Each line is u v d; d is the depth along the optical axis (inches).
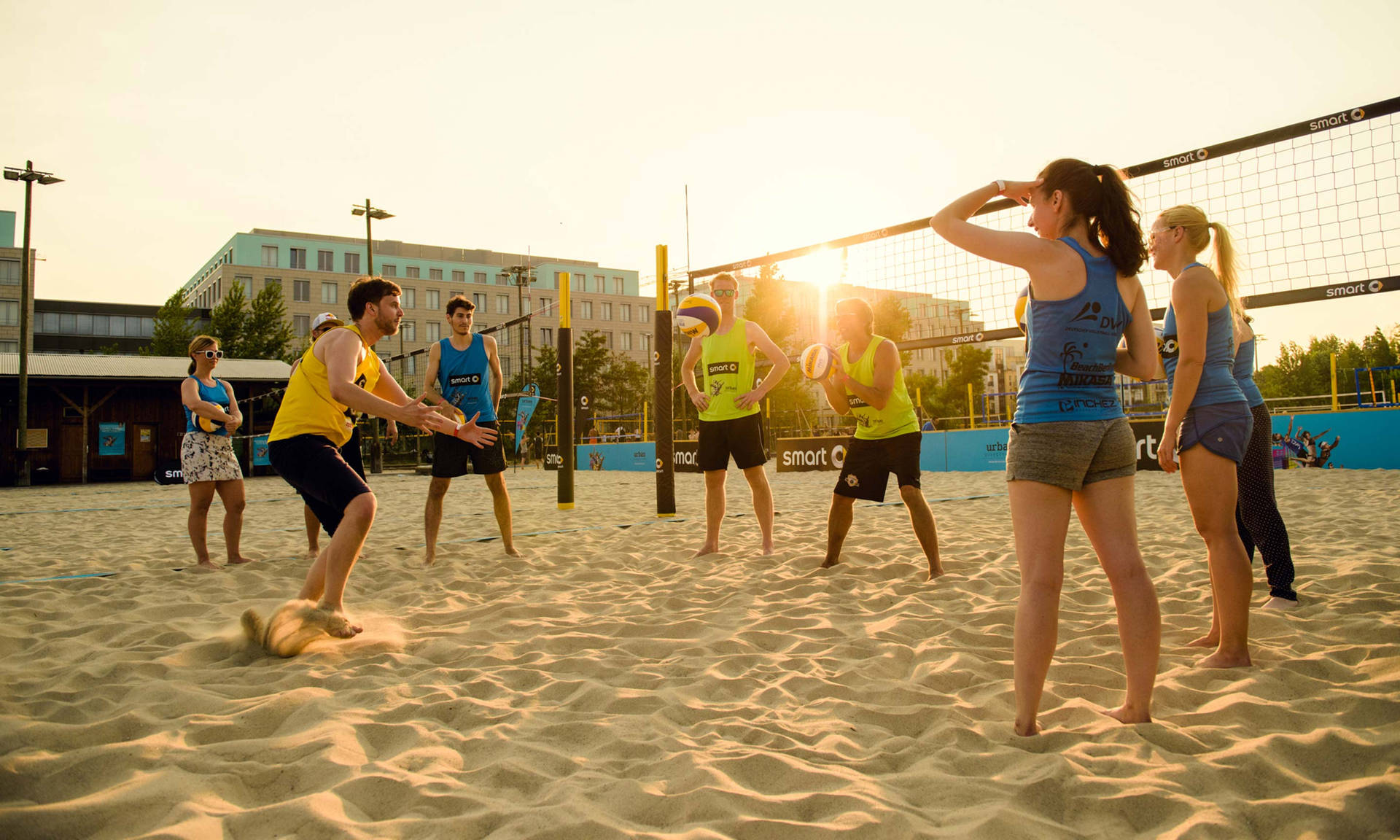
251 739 74.7
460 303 189.8
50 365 829.8
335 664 99.8
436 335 2404.0
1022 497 74.8
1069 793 60.0
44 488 717.9
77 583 160.4
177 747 69.7
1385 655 90.9
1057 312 73.5
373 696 85.5
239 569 176.9
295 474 116.6
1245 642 91.7
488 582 159.0
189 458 181.9
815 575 155.2
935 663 97.0
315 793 60.2
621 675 95.3
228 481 185.9
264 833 55.1
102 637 115.2
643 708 82.4
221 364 890.1
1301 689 82.7
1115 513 75.1
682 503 342.3
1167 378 105.1
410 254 2484.0
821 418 871.1
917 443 154.2
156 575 168.2
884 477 156.5
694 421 821.9
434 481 186.4
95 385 839.1
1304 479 356.8
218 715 78.8
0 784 61.8
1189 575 143.8
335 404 119.0
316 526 192.5
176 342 1315.2
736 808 58.6
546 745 72.9
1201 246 102.0
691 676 93.7
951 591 135.6
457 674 95.1
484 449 189.0
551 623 121.2
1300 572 143.0
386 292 126.4
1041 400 73.8
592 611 131.0
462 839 54.9
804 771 64.6
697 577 158.4
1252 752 65.4
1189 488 94.2
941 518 249.6
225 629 116.8
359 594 150.1
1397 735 68.5
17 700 85.6
